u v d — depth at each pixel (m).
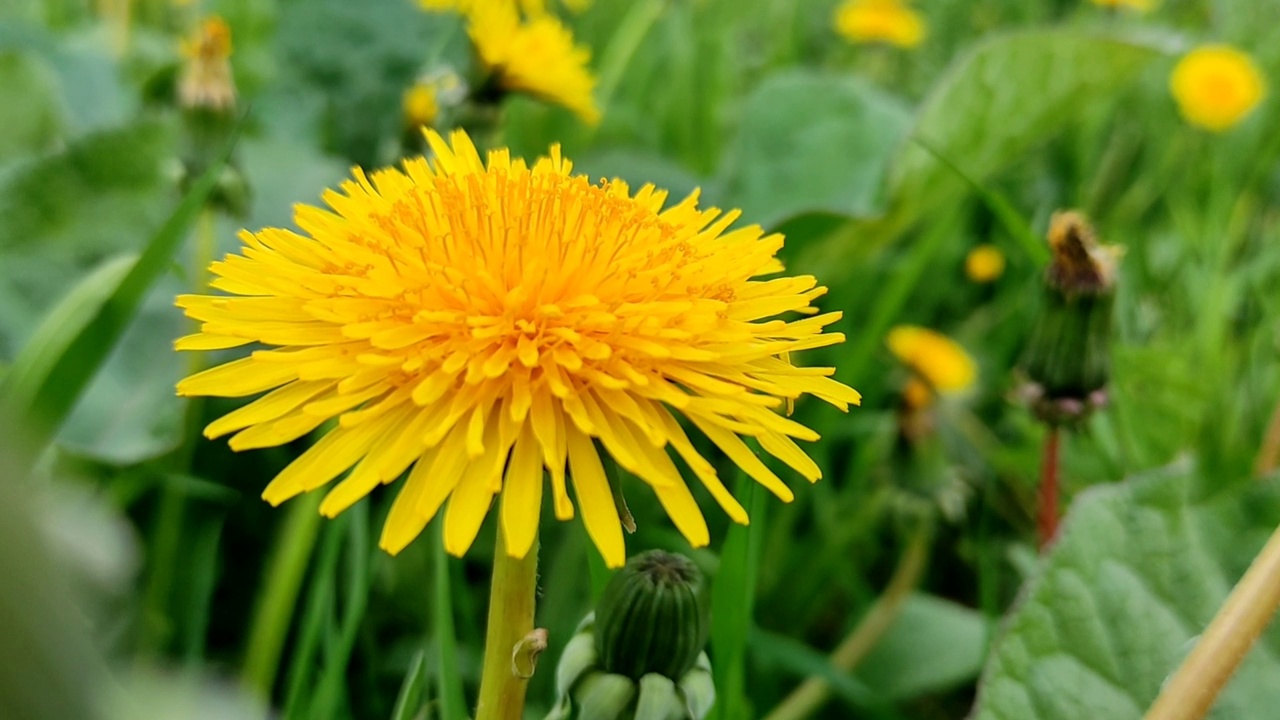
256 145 0.34
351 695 0.28
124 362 0.29
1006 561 0.32
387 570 0.29
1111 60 0.32
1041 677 0.24
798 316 0.36
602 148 0.40
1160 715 0.22
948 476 0.30
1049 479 0.29
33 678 0.07
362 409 0.22
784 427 0.21
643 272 0.22
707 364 0.22
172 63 0.38
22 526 0.07
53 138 0.35
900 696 0.29
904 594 0.30
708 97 0.47
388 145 0.38
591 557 0.24
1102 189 0.42
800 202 0.38
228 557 0.30
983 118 0.33
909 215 0.34
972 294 0.40
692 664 0.22
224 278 0.22
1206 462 0.31
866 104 0.39
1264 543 0.25
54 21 0.52
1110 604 0.24
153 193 0.31
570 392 0.21
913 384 0.30
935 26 0.63
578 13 0.54
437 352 0.21
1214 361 0.33
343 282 0.22
